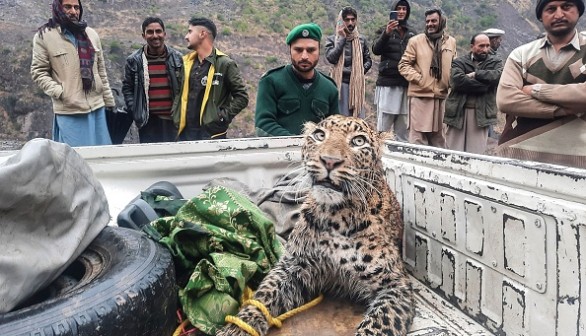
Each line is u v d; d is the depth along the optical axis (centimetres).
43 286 210
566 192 184
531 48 373
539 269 194
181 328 230
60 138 564
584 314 178
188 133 573
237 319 225
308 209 267
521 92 368
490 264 220
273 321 234
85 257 241
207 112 566
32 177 195
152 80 597
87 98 565
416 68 725
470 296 234
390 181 303
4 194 187
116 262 222
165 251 243
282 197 324
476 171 227
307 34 427
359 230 257
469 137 715
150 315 204
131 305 195
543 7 359
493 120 707
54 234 212
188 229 254
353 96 779
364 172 263
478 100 702
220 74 564
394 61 770
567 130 358
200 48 568
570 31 356
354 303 263
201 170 365
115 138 630
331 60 783
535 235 195
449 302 249
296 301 258
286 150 383
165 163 356
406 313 232
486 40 699
